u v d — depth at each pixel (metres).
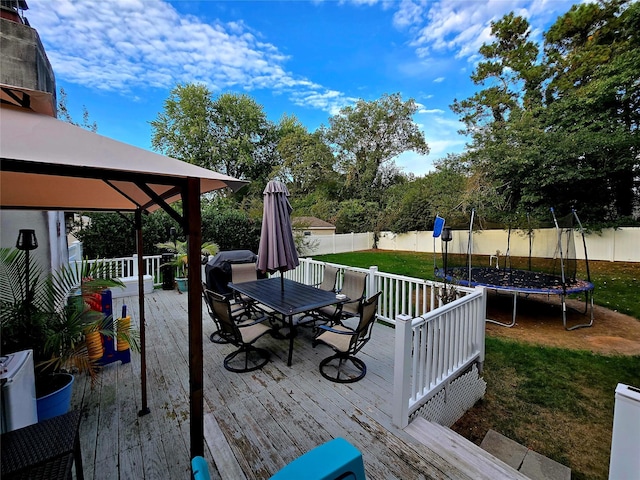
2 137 1.03
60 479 1.18
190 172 1.39
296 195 22.45
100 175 1.25
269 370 3.28
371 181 22.58
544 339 4.94
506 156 12.40
